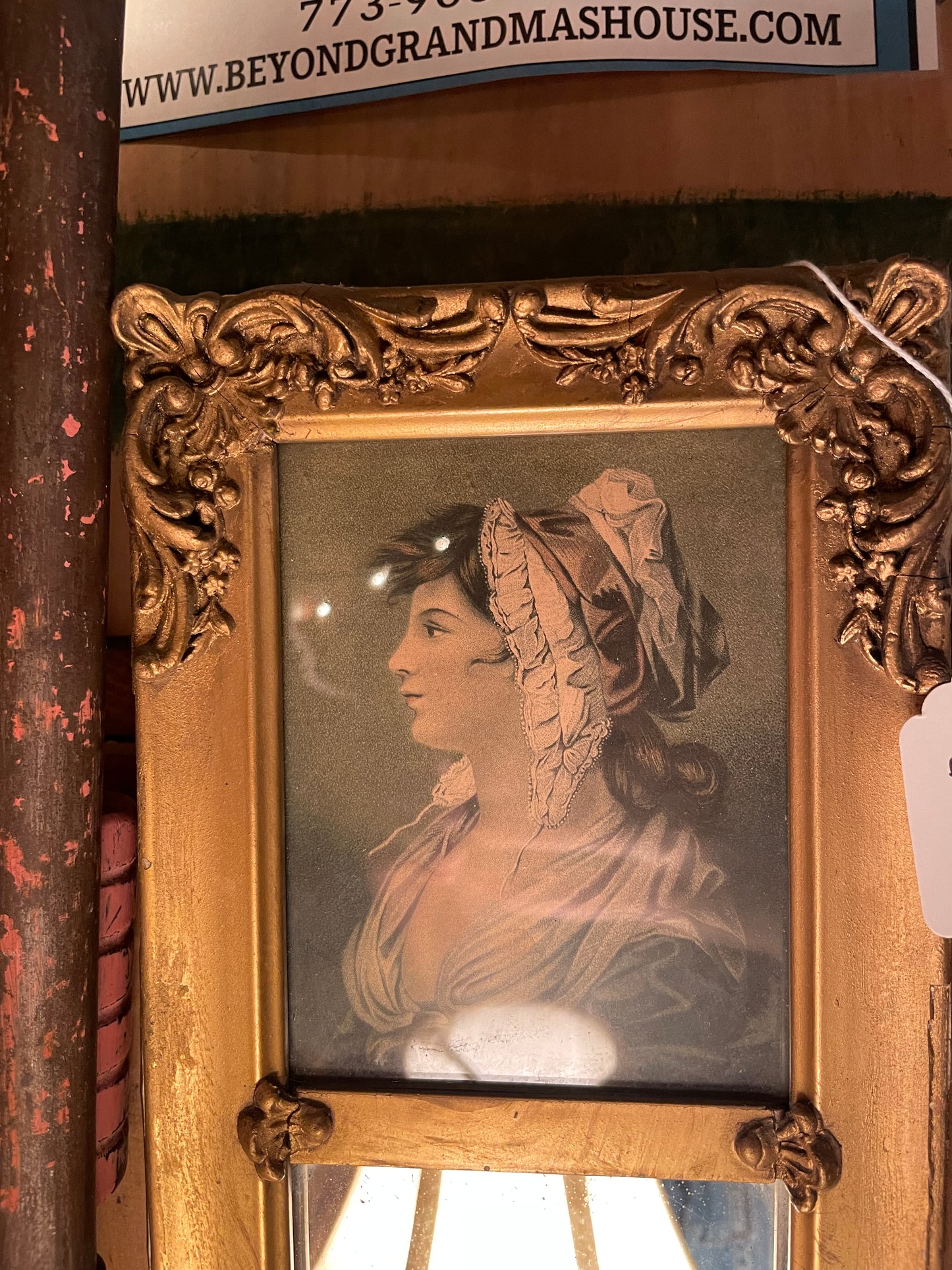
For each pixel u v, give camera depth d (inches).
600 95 30.6
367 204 31.1
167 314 27.0
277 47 30.8
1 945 25.1
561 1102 27.9
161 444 27.7
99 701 26.8
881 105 29.9
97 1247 30.6
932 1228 26.6
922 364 25.6
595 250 30.6
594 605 28.0
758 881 27.7
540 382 27.0
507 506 28.2
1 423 24.9
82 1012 26.2
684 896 27.9
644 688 28.0
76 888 26.0
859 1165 26.8
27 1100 25.2
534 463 28.1
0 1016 25.2
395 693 28.6
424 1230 29.6
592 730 28.1
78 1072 26.1
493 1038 28.4
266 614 28.2
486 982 28.4
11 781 25.0
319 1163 28.7
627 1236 29.2
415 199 31.0
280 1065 28.3
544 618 28.1
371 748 28.7
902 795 26.5
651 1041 28.0
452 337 26.7
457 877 28.5
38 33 24.5
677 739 27.9
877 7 29.3
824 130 30.0
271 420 27.5
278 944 28.4
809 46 29.5
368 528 28.5
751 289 25.6
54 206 25.0
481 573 28.3
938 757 25.9
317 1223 29.5
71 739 25.8
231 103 31.2
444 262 30.9
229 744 28.2
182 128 31.4
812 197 30.1
